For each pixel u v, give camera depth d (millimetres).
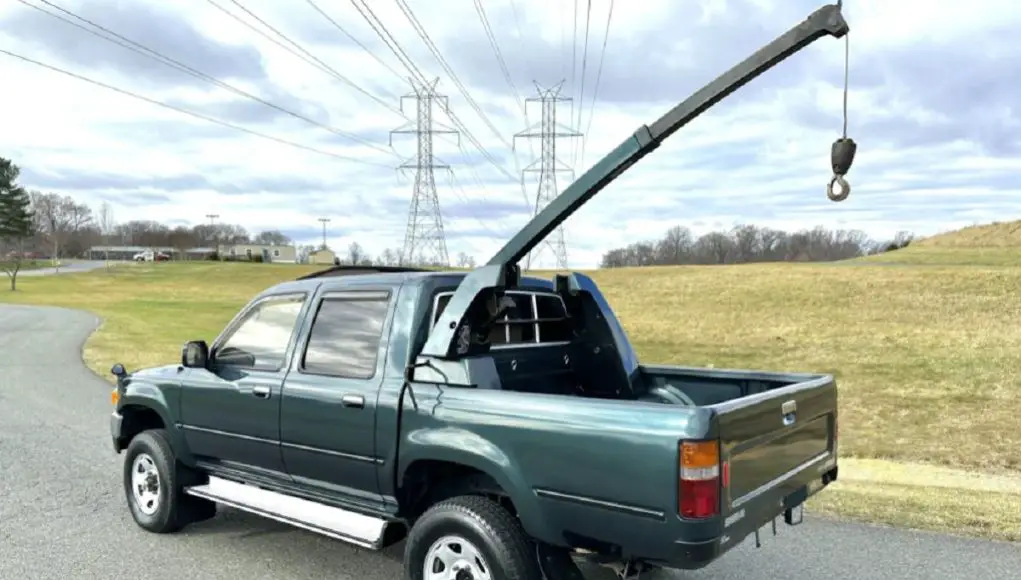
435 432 3854
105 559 4949
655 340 28812
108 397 12156
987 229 96938
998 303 36188
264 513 4641
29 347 21203
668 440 3104
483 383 3967
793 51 3486
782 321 33938
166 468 5359
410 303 4254
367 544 4062
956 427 12430
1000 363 21016
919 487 7223
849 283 45594
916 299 38781
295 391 4520
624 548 3256
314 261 157375
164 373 5520
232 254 157000
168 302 50969
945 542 5293
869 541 5316
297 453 4539
